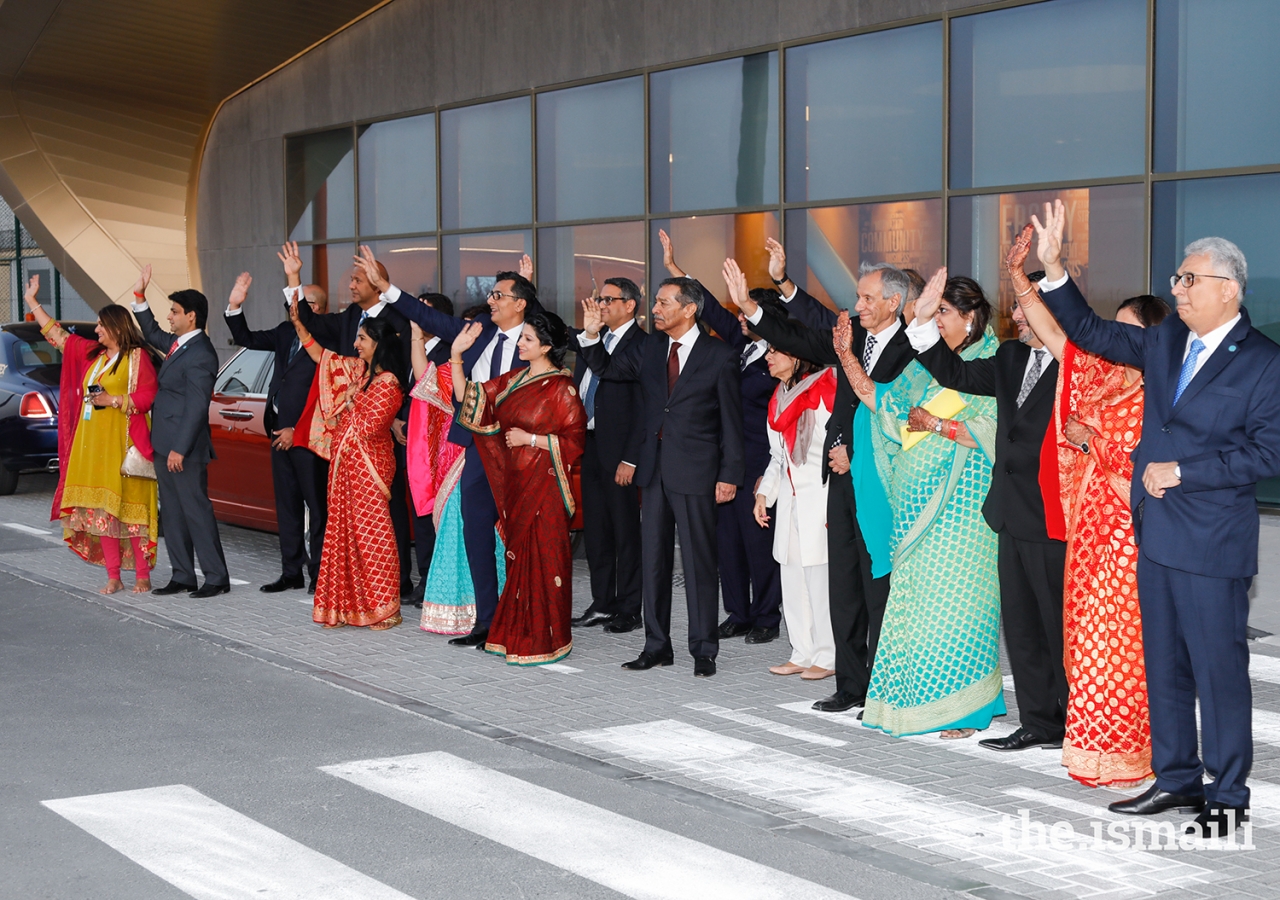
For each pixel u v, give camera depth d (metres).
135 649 7.66
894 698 5.85
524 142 16.66
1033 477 5.46
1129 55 11.24
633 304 7.70
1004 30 12.00
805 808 4.97
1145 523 4.77
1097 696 5.12
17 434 14.07
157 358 9.43
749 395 7.86
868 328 5.98
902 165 12.82
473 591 8.02
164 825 4.80
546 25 16.16
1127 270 11.38
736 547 8.01
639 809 4.96
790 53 13.66
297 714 6.30
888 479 5.89
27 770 5.44
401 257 18.53
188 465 9.09
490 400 7.30
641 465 7.18
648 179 15.12
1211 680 4.70
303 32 18.66
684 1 14.58
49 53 18.41
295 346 9.37
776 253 7.29
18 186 20.20
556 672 7.14
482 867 4.40
